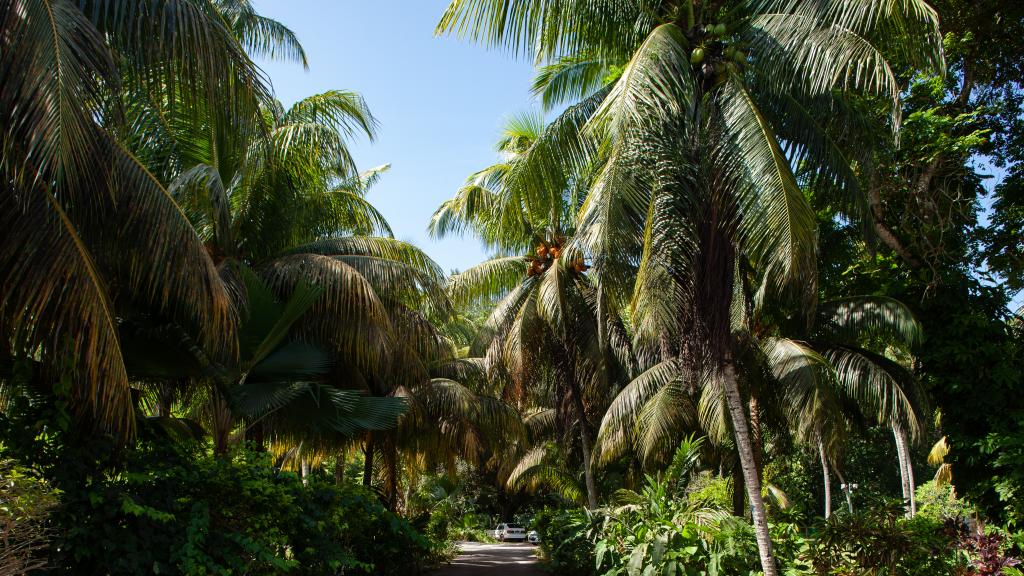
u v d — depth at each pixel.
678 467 10.91
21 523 4.14
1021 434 10.05
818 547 8.78
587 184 11.68
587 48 9.71
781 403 12.18
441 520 20.00
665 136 7.55
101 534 5.36
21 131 4.91
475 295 17.70
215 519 6.46
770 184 7.25
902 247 11.99
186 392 10.37
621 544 9.66
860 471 30.27
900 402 10.56
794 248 7.07
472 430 16.25
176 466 6.25
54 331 5.35
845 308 11.71
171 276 6.29
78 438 5.71
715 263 7.85
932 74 11.40
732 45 8.13
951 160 11.45
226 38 6.14
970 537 8.20
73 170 4.85
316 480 8.60
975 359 10.82
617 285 7.98
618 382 18.38
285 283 10.59
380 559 11.64
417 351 12.84
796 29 8.00
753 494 7.98
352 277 10.00
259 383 9.36
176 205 6.23
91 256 6.05
